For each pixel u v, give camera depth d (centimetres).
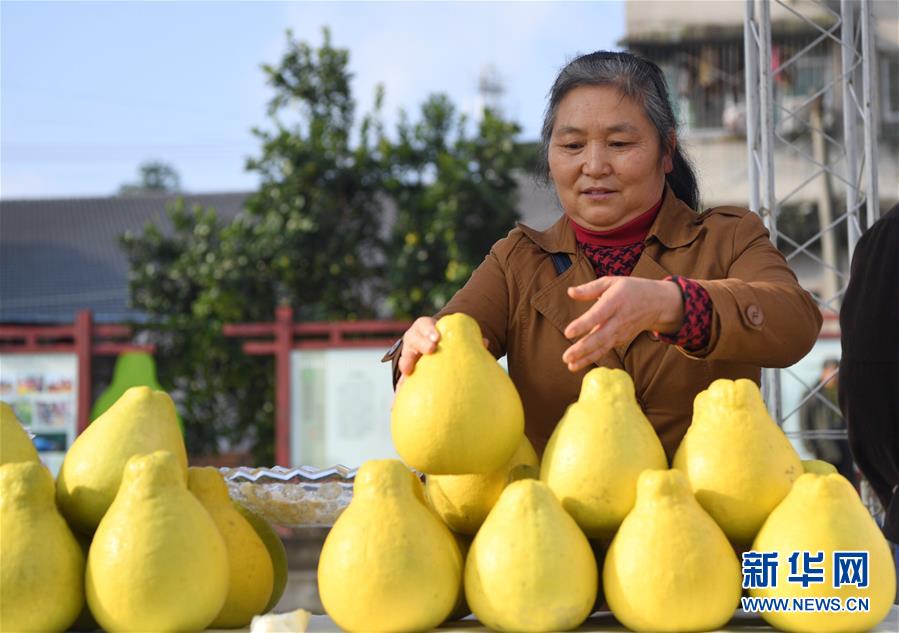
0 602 125
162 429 140
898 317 214
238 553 141
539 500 127
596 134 172
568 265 180
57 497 138
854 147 437
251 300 900
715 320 142
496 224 902
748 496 132
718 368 169
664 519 125
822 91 449
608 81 171
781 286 155
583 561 126
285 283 909
